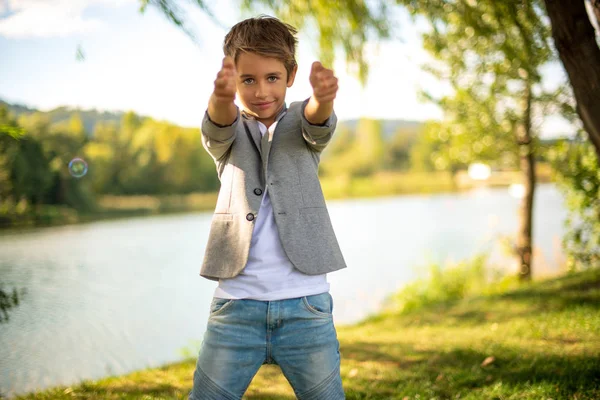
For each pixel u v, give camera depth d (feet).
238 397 6.13
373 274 44.32
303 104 6.21
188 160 179.52
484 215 93.25
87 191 109.09
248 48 6.17
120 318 27.58
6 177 80.53
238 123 6.50
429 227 78.28
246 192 6.24
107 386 13.17
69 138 105.19
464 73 28.55
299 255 6.07
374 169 271.08
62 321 26.12
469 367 12.66
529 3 13.83
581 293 20.12
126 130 174.19
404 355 14.89
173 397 11.64
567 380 10.64
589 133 10.67
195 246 57.67
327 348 6.16
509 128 30.89
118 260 47.42
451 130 32.45
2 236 65.98
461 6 16.21
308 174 6.42
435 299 30.37
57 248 54.60
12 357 20.51
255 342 6.07
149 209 130.82
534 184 32.12
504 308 20.24
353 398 11.09
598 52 10.03
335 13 19.10
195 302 32.22
